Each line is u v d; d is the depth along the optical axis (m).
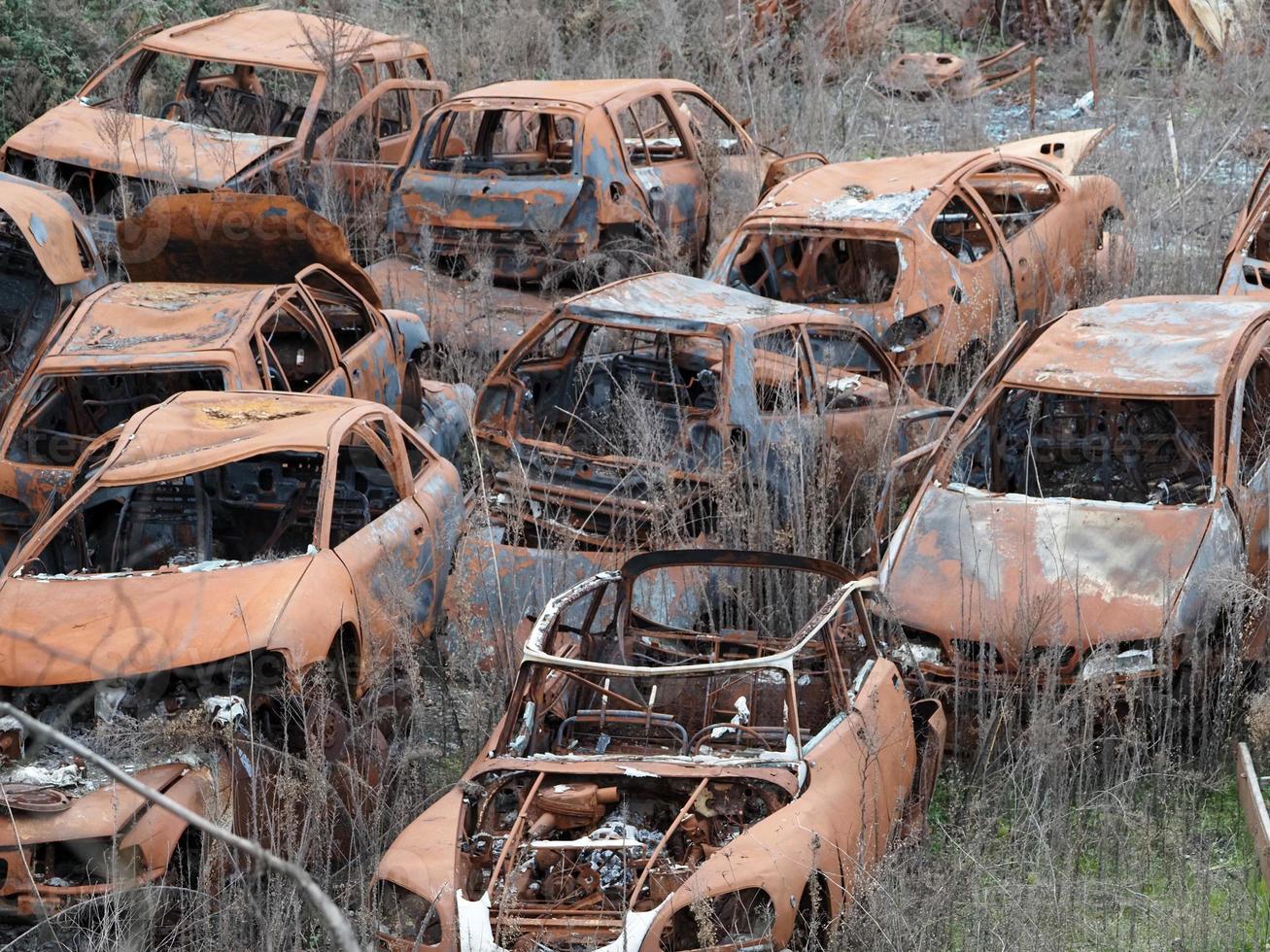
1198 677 24.73
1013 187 46.12
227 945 19.80
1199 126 62.75
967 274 40.84
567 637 26.72
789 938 18.39
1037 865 21.48
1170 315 31.84
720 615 29.42
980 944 19.95
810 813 19.56
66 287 39.16
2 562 31.27
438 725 28.22
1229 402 28.31
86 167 47.88
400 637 24.81
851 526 33.44
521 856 19.75
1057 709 23.14
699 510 30.88
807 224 41.38
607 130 45.50
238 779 21.67
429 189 45.69
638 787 20.70
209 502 29.22
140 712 23.03
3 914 20.09
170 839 20.58
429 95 60.88
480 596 29.23
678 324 31.52
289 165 49.19
